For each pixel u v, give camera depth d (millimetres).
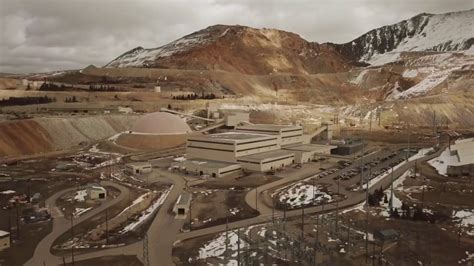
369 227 82375
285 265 67125
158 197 108875
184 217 92438
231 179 127500
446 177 120375
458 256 68250
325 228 83000
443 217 86312
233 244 76500
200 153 150750
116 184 122625
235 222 88625
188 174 135375
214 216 92875
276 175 132375
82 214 95562
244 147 145500
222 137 153500
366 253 70188
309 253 70875
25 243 78312
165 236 81250
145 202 103875
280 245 74938
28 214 93312
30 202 104438
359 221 86000
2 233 77000
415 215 86312
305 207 98125
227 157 143500
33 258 71562
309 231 81688
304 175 132250
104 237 81188
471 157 130750
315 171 138250
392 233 76125
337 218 88375
